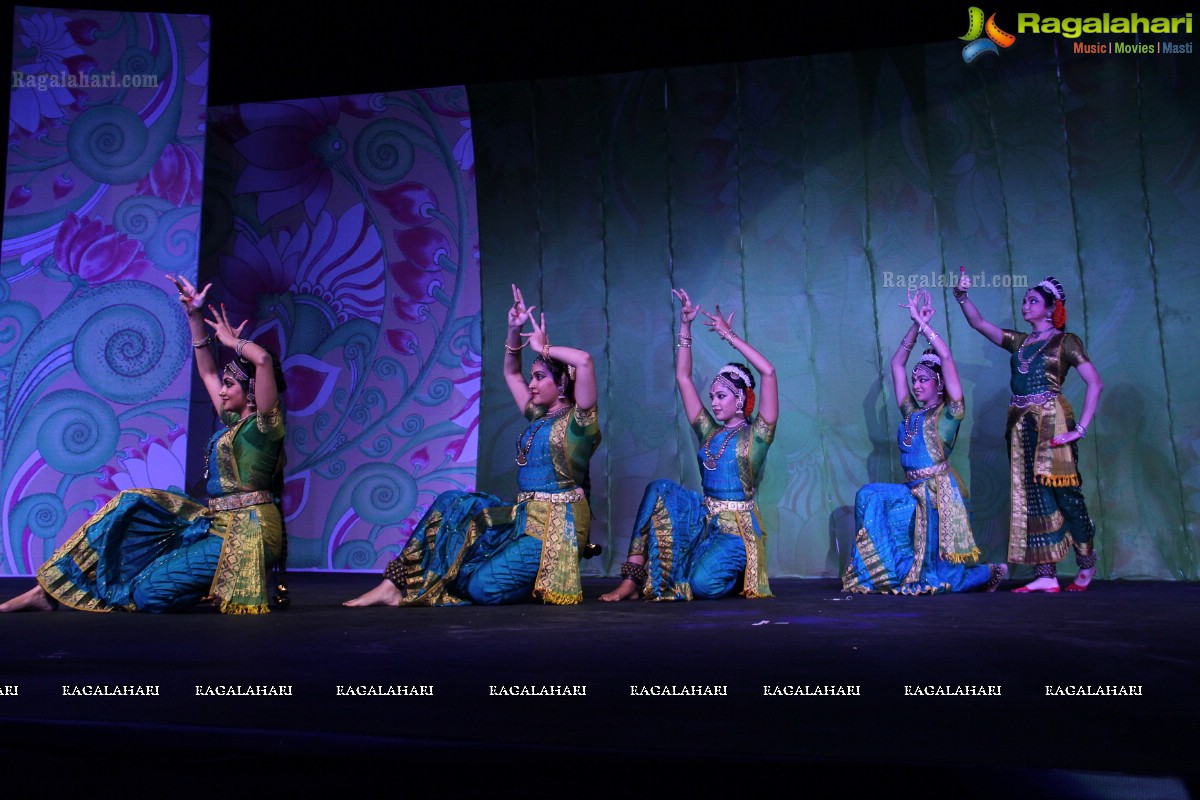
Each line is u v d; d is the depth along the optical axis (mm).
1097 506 5414
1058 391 4777
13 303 5711
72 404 5645
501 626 3102
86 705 1760
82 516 5562
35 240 5754
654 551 4312
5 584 5023
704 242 6062
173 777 1456
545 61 6234
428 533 4066
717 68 6148
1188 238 5441
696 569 4340
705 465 4637
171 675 2082
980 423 5629
